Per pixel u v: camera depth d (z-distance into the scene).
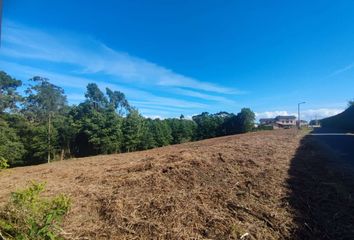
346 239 2.73
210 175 4.87
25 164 29.48
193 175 4.81
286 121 103.81
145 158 8.83
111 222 3.01
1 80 31.83
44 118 40.19
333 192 4.06
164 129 39.84
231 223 2.97
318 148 10.24
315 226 2.98
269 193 3.94
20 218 2.58
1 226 2.41
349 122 32.16
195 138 49.03
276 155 7.68
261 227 2.93
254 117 50.88
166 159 6.95
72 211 3.29
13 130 29.05
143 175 5.02
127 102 52.19
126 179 4.87
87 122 30.75
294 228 2.92
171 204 3.44
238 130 49.91
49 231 2.43
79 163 10.16
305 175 5.13
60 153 30.89
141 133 34.19
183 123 45.81
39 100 41.94
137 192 4.02
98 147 30.50
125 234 2.76
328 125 53.66
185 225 2.93
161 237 2.70
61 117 34.53
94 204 3.58
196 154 7.43
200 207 3.36
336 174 5.31
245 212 3.28
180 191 3.99
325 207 3.50
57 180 5.91
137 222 2.97
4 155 25.06
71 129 31.11
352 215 3.25
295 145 11.16
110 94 50.84
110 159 10.59
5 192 4.62
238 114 50.78
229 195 3.83
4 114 30.72
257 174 5.00
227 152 7.97
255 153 7.95
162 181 4.50
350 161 7.15
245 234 2.76
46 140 29.77
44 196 4.01
